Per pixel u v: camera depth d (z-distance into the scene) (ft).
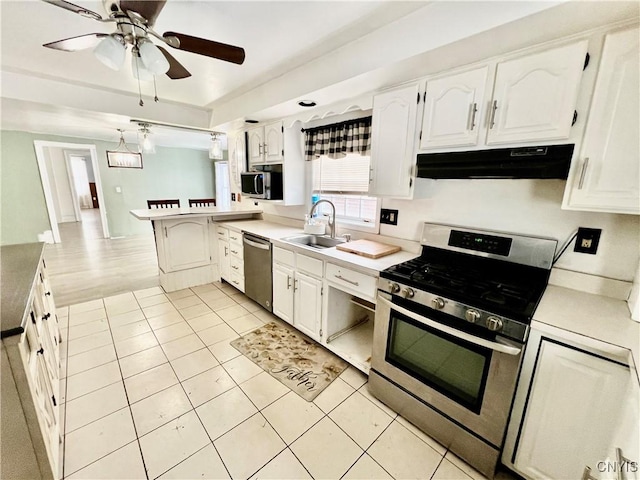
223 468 4.49
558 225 4.89
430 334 4.85
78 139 18.21
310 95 7.00
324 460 4.65
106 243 18.61
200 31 5.57
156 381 6.29
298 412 5.57
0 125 14.06
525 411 4.00
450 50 4.51
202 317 9.24
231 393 6.00
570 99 3.83
